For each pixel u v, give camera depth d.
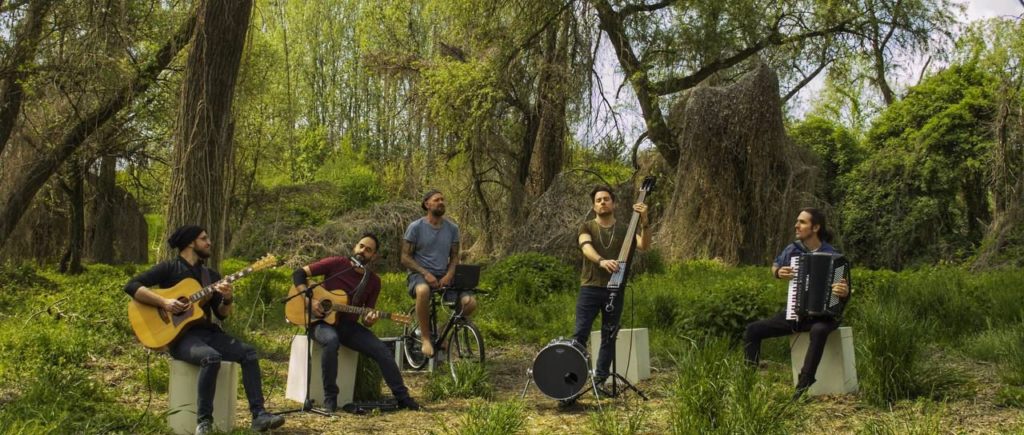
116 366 8.55
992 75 28.47
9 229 15.35
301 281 7.22
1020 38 25.61
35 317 10.71
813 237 7.22
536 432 6.32
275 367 9.12
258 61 19.38
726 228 22.53
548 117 25.67
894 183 29.16
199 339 6.14
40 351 8.54
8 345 8.67
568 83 24.34
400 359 8.99
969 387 7.21
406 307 13.91
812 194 23.59
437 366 8.45
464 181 27.56
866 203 29.73
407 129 28.53
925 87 29.95
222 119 10.00
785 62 27.03
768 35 26.03
